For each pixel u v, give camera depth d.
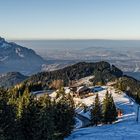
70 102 68.06
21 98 48.41
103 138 60.62
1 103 41.03
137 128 71.38
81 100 137.88
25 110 46.03
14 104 45.84
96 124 88.75
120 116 99.50
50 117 48.28
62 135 59.09
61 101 60.84
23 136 45.72
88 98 139.50
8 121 41.44
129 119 91.75
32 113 46.47
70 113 61.62
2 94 41.84
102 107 88.06
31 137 46.47
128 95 147.88
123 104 120.69
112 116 87.25
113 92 146.25
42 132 46.81
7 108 41.50
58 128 58.69
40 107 49.00
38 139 46.62
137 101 142.50
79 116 113.75
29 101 46.91
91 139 59.91
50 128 47.56
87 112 116.75
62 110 59.56
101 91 152.12
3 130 40.75
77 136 63.06
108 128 72.50
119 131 67.62
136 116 97.56
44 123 46.84
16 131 43.62
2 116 40.88
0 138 40.16
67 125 60.69
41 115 46.81
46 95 52.03
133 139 59.69
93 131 69.00
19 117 45.38
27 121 46.09
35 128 46.38
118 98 130.88
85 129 73.06
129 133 65.12
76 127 93.06
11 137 42.62
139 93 145.12
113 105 87.56
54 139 48.66
